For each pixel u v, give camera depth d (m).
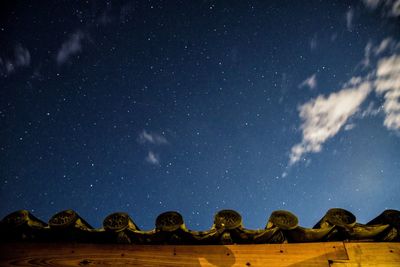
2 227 2.92
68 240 3.03
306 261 2.97
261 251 3.03
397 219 3.10
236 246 3.06
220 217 3.07
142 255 2.99
